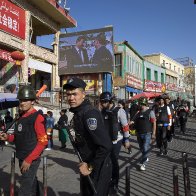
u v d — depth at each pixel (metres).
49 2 19.84
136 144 12.70
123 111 6.43
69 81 3.17
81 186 3.32
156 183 6.52
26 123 4.18
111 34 23.56
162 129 9.93
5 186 6.39
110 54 23.50
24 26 18.86
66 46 24.53
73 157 10.02
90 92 25.44
